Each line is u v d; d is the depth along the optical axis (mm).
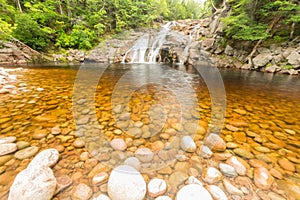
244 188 938
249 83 4230
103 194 876
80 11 11055
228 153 1265
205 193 866
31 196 757
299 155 1251
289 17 6707
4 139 1317
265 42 7344
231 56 8352
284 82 4414
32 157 1133
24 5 8438
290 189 932
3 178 937
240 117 2006
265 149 1324
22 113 1899
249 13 7609
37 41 7895
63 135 1462
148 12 12859
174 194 896
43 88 3104
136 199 845
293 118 1985
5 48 6574
